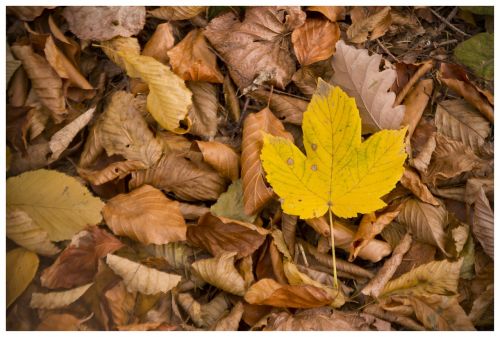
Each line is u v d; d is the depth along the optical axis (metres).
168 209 0.59
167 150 0.61
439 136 0.63
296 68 0.63
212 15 0.63
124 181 0.62
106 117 0.61
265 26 0.62
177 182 0.61
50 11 0.61
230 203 0.60
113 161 0.61
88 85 0.61
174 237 0.59
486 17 0.65
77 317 0.59
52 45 0.60
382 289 0.60
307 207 0.58
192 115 0.62
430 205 0.62
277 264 0.60
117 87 0.63
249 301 0.59
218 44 0.62
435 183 0.63
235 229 0.60
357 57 0.60
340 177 0.57
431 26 0.66
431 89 0.64
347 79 0.61
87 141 0.61
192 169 0.61
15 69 0.60
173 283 0.59
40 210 0.59
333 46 0.62
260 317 0.60
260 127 0.60
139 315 0.60
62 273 0.59
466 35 0.66
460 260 0.60
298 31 0.62
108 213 0.60
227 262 0.59
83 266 0.59
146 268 0.59
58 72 0.60
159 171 0.61
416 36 0.66
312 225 0.61
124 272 0.59
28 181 0.59
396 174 0.57
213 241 0.60
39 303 0.59
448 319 0.61
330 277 0.61
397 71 0.64
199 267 0.60
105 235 0.60
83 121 0.60
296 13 0.62
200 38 0.63
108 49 0.61
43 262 0.60
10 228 0.59
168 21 0.63
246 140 0.60
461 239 0.61
